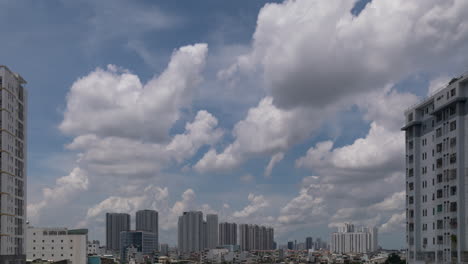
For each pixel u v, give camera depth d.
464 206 128.38
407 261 154.88
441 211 137.00
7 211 174.75
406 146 161.00
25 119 194.88
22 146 190.38
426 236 148.00
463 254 126.06
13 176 181.00
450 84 138.75
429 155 149.38
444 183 136.12
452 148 133.50
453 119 133.88
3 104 177.12
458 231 127.81
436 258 139.00
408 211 156.38
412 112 157.38
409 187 157.12
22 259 184.50
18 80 190.62
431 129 148.62
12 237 177.50
